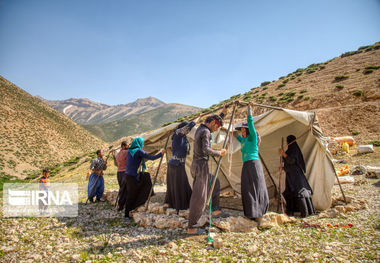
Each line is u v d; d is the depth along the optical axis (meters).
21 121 110.81
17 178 73.38
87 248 4.02
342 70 52.94
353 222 4.37
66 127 135.38
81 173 30.95
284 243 3.69
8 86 134.62
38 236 4.73
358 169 10.13
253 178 4.59
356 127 27.92
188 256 3.47
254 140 4.82
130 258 3.53
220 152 4.38
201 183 4.40
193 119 5.41
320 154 5.62
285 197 5.41
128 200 5.73
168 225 4.75
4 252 3.98
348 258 3.09
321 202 5.49
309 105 41.00
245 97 63.94
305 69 72.38
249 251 3.43
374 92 35.16
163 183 11.57
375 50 59.22
